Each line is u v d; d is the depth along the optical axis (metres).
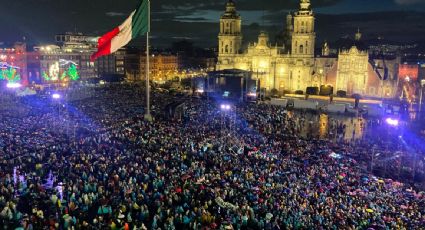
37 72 186.00
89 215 35.78
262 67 184.38
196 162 50.41
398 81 162.38
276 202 39.12
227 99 146.88
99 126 75.69
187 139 64.81
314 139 80.94
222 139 68.25
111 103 112.94
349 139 86.25
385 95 164.12
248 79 157.88
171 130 71.88
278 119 100.81
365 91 167.25
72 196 36.97
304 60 176.25
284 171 51.81
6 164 47.66
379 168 61.38
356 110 125.75
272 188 43.44
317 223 34.56
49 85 176.00
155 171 46.88
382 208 40.84
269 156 59.28
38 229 32.03
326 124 106.44
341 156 65.25
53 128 72.31
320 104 135.75
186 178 44.25
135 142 61.34
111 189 40.56
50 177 44.28
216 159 54.00
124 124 76.12
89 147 56.88
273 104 136.88
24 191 39.25
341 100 151.88
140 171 45.03
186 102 124.00
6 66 163.75
